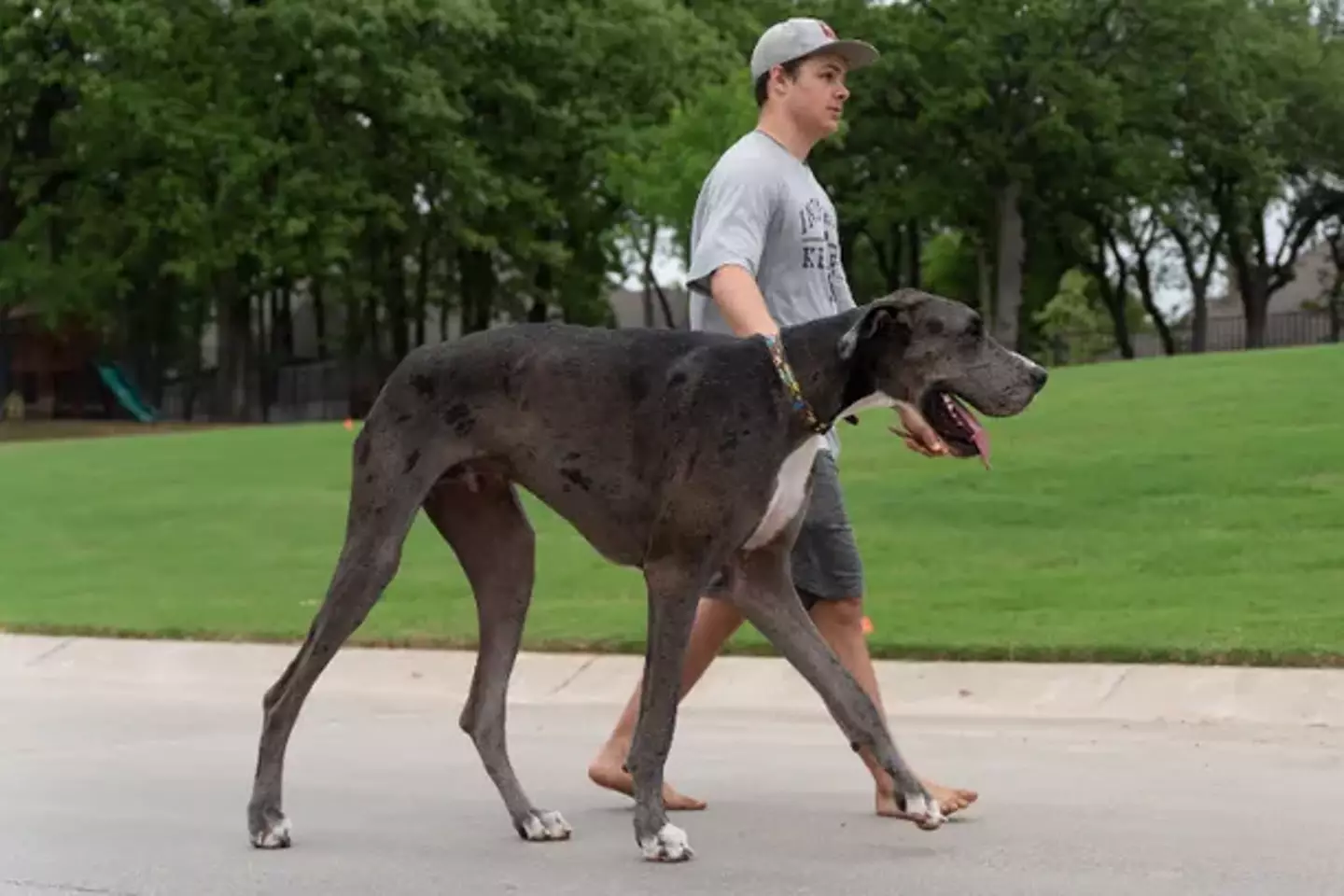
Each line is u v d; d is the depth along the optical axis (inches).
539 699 373.4
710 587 221.0
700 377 203.6
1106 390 813.2
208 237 1467.8
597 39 1566.2
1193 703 336.2
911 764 282.8
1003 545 514.9
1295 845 215.6
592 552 548.1
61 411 1784.0
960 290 2244.1
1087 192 1876.2
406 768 290.2
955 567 485.4
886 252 2332.7
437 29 1514.5
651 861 209.6
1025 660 371.9
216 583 528.4
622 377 208.4
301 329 2197.3
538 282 1772.9
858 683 209.6
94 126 1457.9
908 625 406.0
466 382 214.1
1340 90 1873.8
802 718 341.7
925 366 201.5
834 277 241.3
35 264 1530.5
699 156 1392.7
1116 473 609.0
